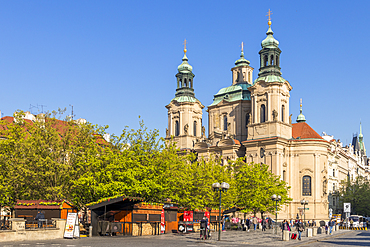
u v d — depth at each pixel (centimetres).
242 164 8875
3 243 3791
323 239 5897
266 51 10538
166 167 6066
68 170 5722
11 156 5709
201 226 4841
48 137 5894
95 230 4959
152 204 5388
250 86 10600
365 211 13575
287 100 10444
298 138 10388
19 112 6194
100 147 6134
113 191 5406
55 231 4450
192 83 12194
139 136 6241
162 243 4141
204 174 7600
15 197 5731
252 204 7831
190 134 11750
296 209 10025
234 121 11331
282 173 10019
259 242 4791
